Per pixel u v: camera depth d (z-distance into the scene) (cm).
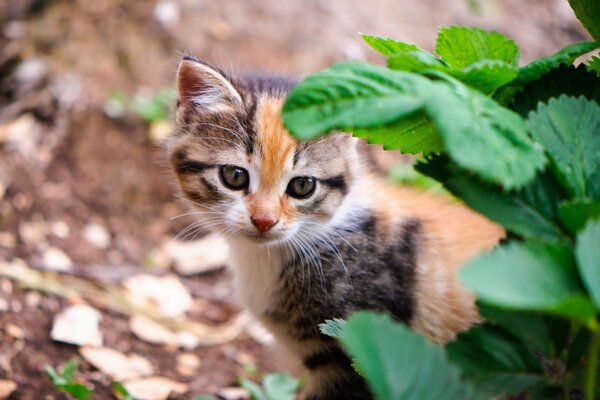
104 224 70
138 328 62
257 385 58
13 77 74
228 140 53
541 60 41
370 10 81
